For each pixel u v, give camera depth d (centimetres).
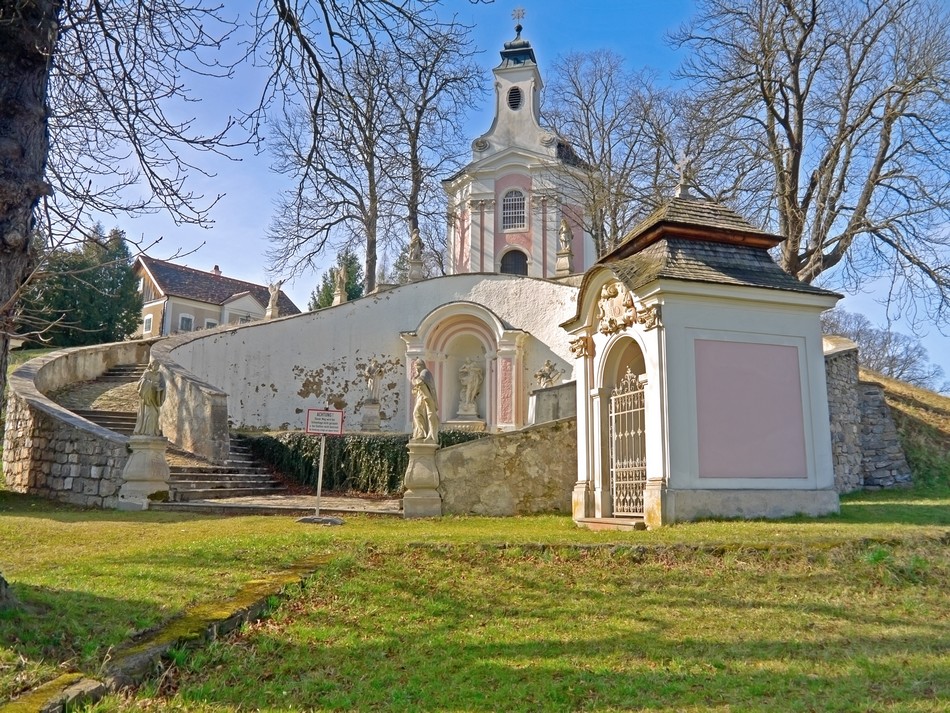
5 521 1200
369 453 1938
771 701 471
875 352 5819
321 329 2695
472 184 3959
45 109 579
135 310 3947
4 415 1930
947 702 462
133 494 1482
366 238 3184
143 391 1554
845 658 557
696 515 1067
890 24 2322
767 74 2359
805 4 2334
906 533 883
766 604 701
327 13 859
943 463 1983
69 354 2459
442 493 1390
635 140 3180
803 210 2511
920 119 2280
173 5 731
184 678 496
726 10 2380
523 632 622
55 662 466
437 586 744
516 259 3891
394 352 2661
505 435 1420
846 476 1853
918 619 664
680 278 1109
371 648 579
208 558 791
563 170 3700
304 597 684
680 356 1109
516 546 855
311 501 1645
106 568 739
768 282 1175
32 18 571
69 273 563
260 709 461
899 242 2300
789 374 1166
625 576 780
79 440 1602
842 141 2408
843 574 780
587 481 1332
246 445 2173
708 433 1100
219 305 5338
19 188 538
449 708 466
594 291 1318
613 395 1300
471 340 2695
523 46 4231
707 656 562
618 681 509
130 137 738
